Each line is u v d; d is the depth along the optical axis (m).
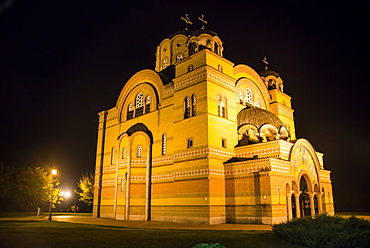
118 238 14.79
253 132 31.47
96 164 39.59
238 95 33.44
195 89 28.70
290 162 26.36
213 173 26.06
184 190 27.39
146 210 30.72
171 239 14.66
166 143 30.84
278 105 38.28
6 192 52.56
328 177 34.12
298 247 13.14
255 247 12.95
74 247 12.34
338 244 12.16
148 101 35.19
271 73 41.56
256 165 25.08
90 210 68.56
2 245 12.52
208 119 26.86
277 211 23.83
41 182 54.88
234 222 25.58
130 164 32.66
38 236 14.94
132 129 33.97
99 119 41.50
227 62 30.98
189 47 32.91
